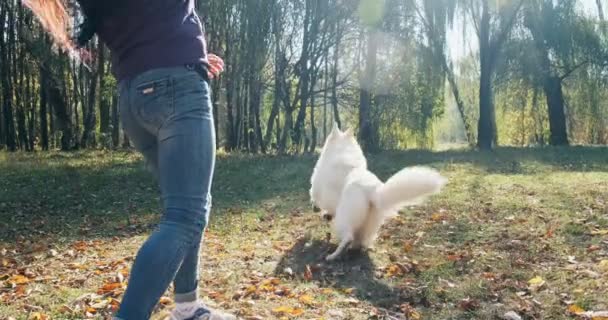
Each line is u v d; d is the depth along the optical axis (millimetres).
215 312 2684
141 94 2119
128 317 1956
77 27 2355
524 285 4445
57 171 14500
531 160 16297
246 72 20766
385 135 23375
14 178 13102
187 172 2094
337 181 6199
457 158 17156
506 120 30203
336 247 5895
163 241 2031
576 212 7336
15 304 4031
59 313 3805
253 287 4316
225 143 22641
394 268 5008
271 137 23500
